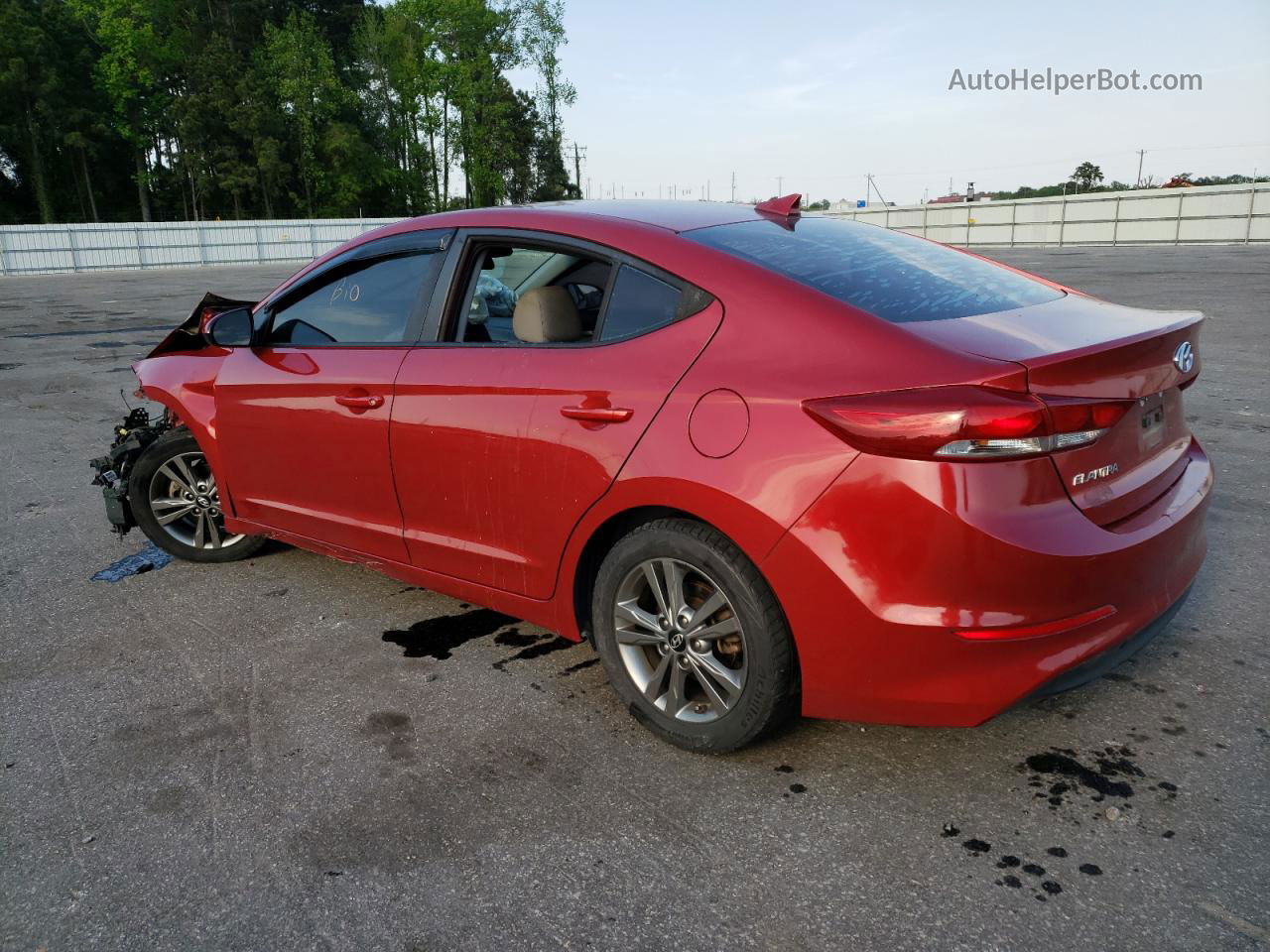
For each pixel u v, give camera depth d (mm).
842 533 2090
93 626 3545
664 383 2393
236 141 66125
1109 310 2650
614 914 1946
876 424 2023
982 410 1957
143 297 23078
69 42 66438
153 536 4141
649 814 2287
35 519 4973
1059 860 2066
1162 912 1892
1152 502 2363
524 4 76312
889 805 2289
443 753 2598
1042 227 39281
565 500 2607
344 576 4016
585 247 2705
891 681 2139
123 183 73938
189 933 1931
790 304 2301
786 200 3135
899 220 45906
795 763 2490
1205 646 3064
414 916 1961
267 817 2320
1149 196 35219
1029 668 2090
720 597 2361
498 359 2803
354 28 76938
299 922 1952
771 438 2180
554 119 82125
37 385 9617
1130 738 2549
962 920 1894
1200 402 6969
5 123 63875
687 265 2488
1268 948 1782
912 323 2234
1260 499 4586
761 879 2041
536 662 3154
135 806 2381
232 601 3758
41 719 2846
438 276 3076
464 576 3031
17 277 38375
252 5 73562
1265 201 31859
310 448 3412
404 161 77312
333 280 3436
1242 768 2391
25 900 2041
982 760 2473
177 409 3930
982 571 2016
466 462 2865
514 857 2143
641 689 2629
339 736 2701
